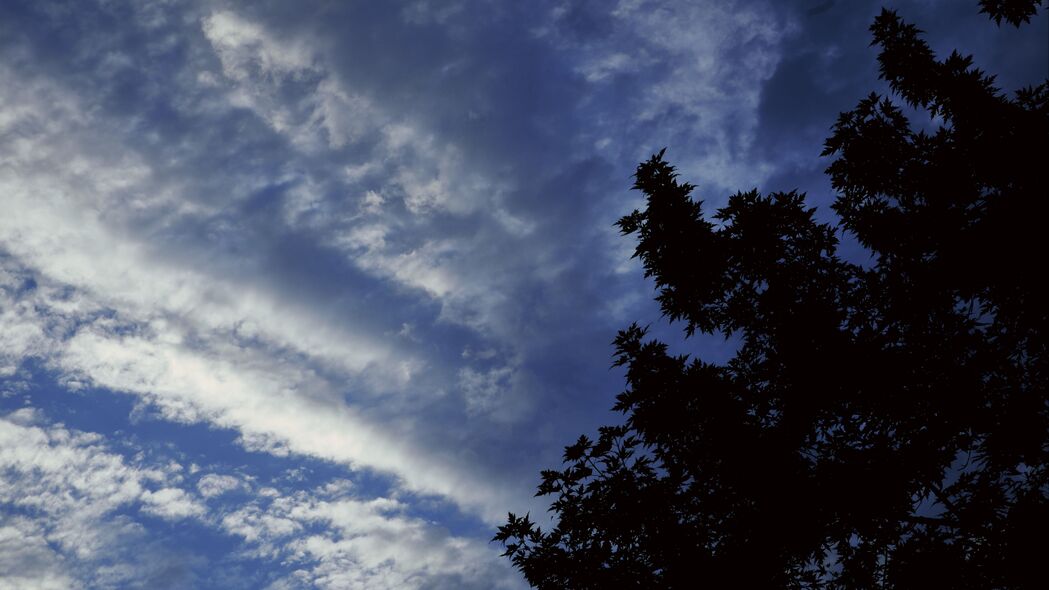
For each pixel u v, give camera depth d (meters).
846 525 7.98
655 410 8.70
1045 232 7.58
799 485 7.88
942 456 7.93
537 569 8.32
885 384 8.05
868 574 8.18
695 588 7.68
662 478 8.66
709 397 8.56
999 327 8.41
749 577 7.66
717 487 8.56
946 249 8.24
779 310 9.05
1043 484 7.75
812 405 8.41
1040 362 8.16
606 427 9.02
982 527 7.54
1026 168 8.23
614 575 8.12
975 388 7.91
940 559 7.30
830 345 8.27
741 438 8.20
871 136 9.34
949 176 8.70
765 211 9.12
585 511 8.59
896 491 7.67
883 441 8.09
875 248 9.23
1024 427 7.47
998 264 7.89
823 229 9.23
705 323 10.06
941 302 8.52
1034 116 8.43
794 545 7.92
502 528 8.80
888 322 8.81
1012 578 6.98
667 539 8.19
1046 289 7.80
